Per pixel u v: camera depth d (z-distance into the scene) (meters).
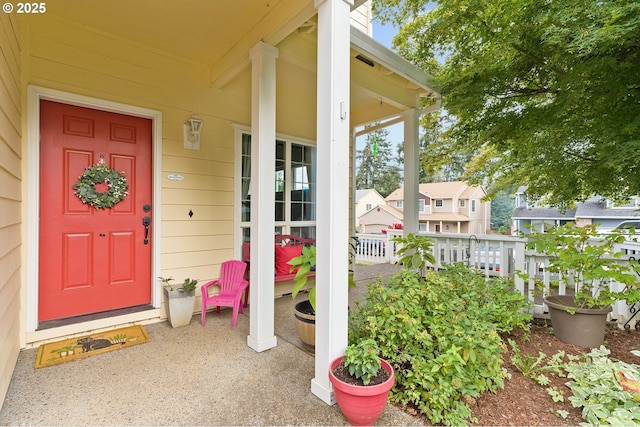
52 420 1.56
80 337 2.54
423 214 17.94
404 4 5.37
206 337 2.62
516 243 3.28
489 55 3.43
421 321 1.99
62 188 2.60
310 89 4.14
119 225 2.88
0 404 1.57
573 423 1.60
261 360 2.23
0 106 1.59
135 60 2.84
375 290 2.22
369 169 21.72
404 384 1.74
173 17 2.41
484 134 3.83
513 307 2.74
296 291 2.24
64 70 2.48
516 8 3.05
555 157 3.18
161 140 3.02
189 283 2.96
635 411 1.52
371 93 3.92
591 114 3.01
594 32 2.34
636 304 2.86
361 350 1.67
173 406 1.69
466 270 3.15
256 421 1.58
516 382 1.98
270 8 2.27
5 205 1.71
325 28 1.81
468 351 1.69
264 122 2.41
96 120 2.75
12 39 1.94
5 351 1.73
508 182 4.83
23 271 2.31
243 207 3.70
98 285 2.78
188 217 3.21
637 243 3.41
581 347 2.49
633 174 2.77
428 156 6.42
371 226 17.31
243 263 3.32
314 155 4.56
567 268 2.58
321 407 1.70
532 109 3.49
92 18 2.45
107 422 1.55
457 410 1.61
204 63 3.25
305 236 4.47
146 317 2.91
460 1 3.46
